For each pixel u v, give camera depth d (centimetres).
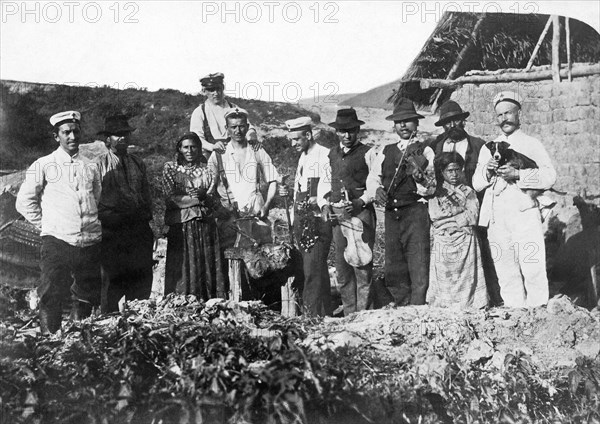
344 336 816
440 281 923
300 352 751
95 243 893
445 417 782
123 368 752
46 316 880
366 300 920
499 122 949
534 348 861
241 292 901
